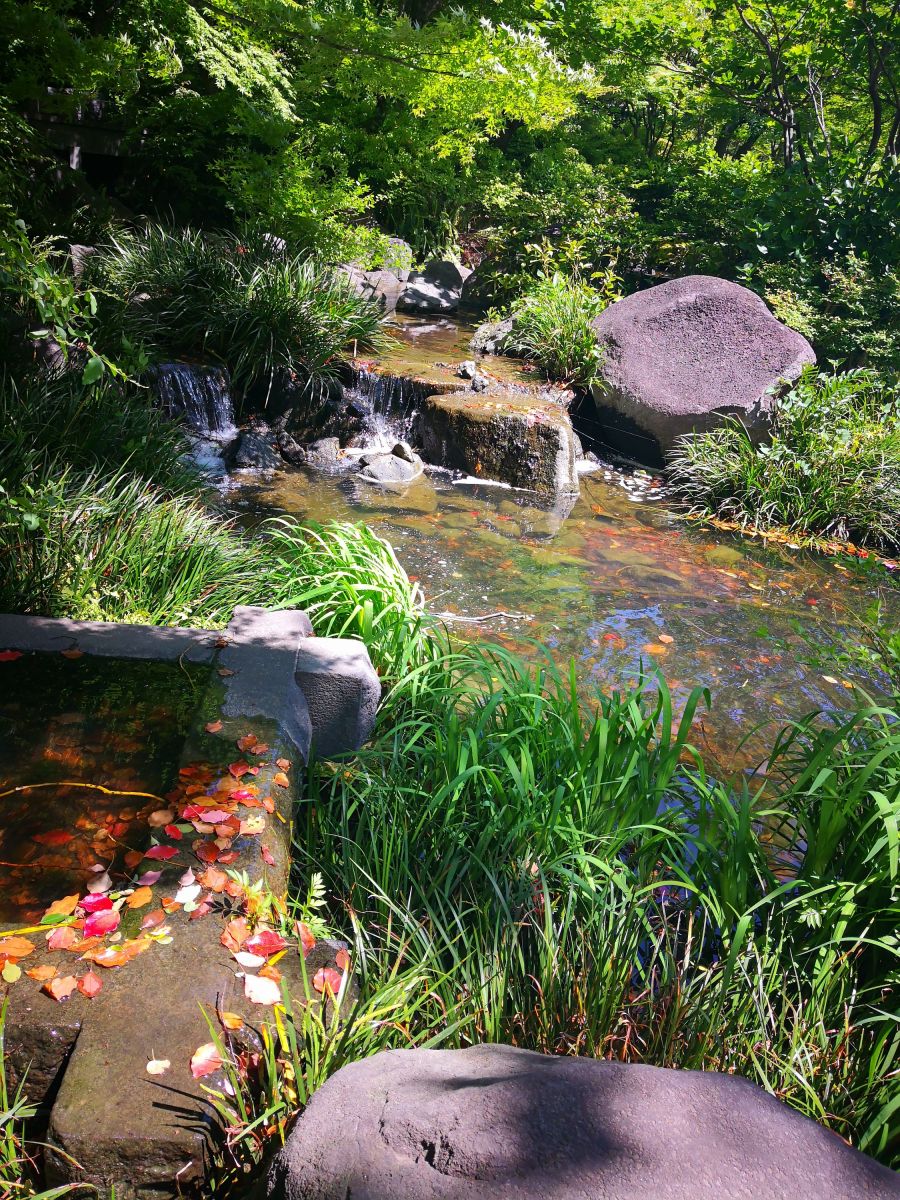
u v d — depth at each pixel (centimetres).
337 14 412
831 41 1254
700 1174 132
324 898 299
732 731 462
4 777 279
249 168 947
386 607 445
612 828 333
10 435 487
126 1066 191
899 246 1145
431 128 1141
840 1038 254
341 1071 164
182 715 313
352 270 1109
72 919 227
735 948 263
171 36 810
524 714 369
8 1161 185
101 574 423
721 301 874
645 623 573
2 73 578
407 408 856
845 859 301
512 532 696
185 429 704
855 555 724
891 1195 134
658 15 1251
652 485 837
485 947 276
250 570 478
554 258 1254
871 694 511
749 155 1469
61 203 891
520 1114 140
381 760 361
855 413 827
